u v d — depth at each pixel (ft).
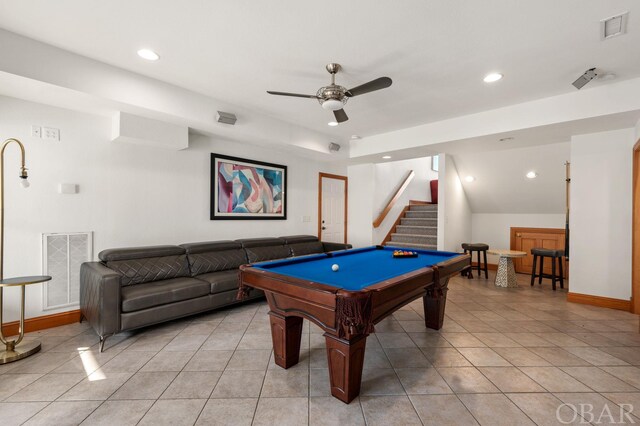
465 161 18.33
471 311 12.20
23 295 8.30
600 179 12.71
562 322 10.95
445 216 17.31
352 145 18.60
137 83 9.91
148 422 5.65
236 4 6.57
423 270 7.66
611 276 12.57
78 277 10.68
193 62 9.16
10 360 7.80
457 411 6.04
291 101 12.25
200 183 14.06
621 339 9.48
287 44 8.13
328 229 20.67
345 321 5.54
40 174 9.87
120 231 11.69
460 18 6.95
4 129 9.21
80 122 10.64
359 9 6.70
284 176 17.66
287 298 7.35
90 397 6.39
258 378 7.18
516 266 20.07
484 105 12.35
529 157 16.34
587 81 9.30
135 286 10.20
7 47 7.61
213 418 5.77
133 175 11.99
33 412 5.90
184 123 11.77
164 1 6.48
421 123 14.89
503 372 7.52
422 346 8.98
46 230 10.01
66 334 9.61
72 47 8.37
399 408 6.11
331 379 6.46
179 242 13.38
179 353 8.41
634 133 11.82
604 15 6.77
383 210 22.33
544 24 7.12
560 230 18.30
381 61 8.95
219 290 11.28
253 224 16.26
